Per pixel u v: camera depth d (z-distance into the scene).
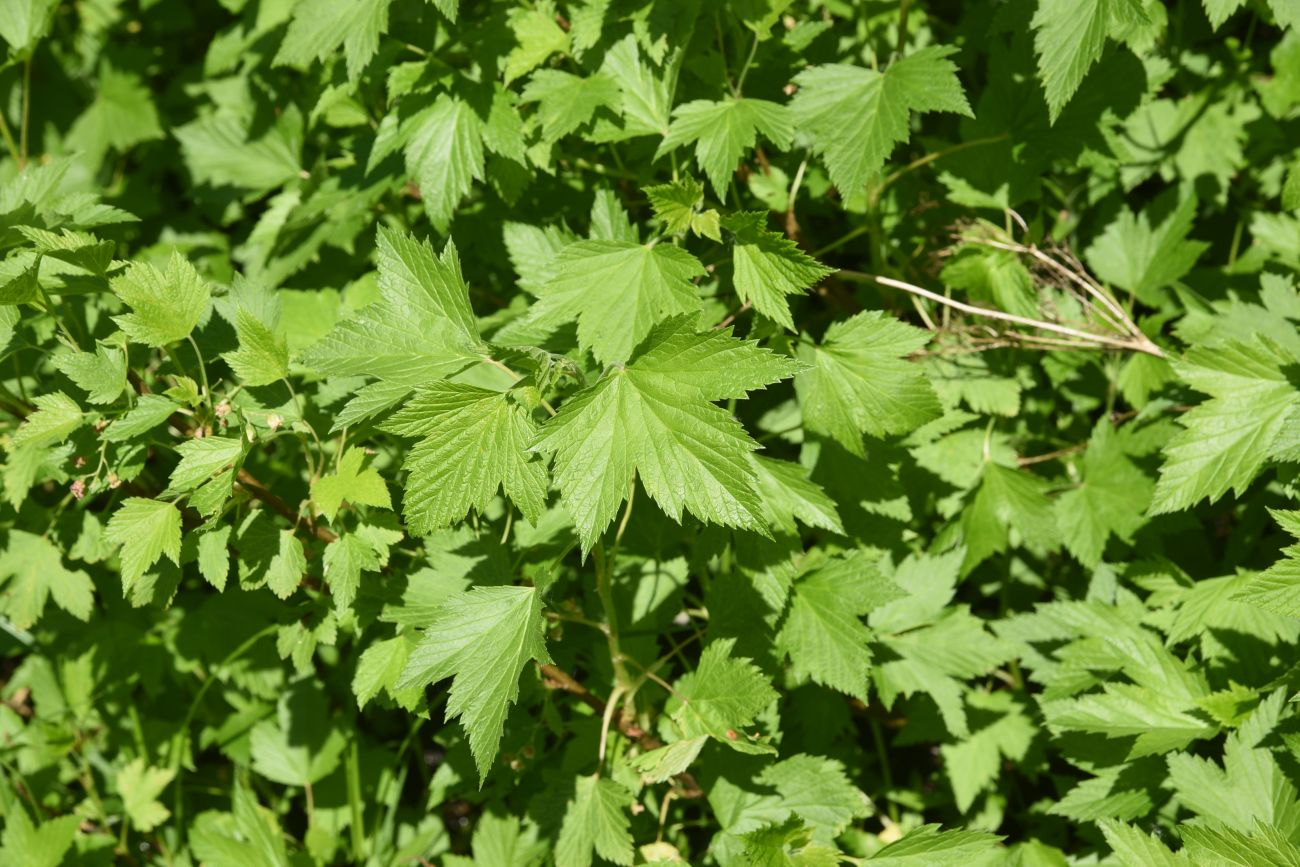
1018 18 1.17
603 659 1.14
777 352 1.11
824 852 1.07
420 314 1.05
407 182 1.21
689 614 1.17
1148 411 1.17
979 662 1.16
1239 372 1.10
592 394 1.02
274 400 1.11
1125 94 1.16
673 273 1.07
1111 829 1.06
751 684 1.09
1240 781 1.07
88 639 1.27
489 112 1.16
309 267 1.29
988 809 1.20
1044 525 1.17
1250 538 1.18
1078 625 1.14
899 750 1.25
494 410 1.02
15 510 1.17
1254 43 1.25
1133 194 1.27
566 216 1.21
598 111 1.14
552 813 1.11
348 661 1.24
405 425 1.02
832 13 1.23
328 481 1.06
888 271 1.19
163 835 1.26
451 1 1.12
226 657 1.24
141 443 1.09
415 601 1.09
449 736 1.17
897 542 1.16
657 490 1.02
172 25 1.43
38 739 1.28
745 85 1.17
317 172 1.29
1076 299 1.19
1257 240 1.22
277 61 1.16
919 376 1.10
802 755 1.12
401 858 1.22
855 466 1.14
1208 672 1.12
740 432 1.01
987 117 1.19
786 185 1.18
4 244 1.09
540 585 1.05
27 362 1.16
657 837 1.13
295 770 1.24
